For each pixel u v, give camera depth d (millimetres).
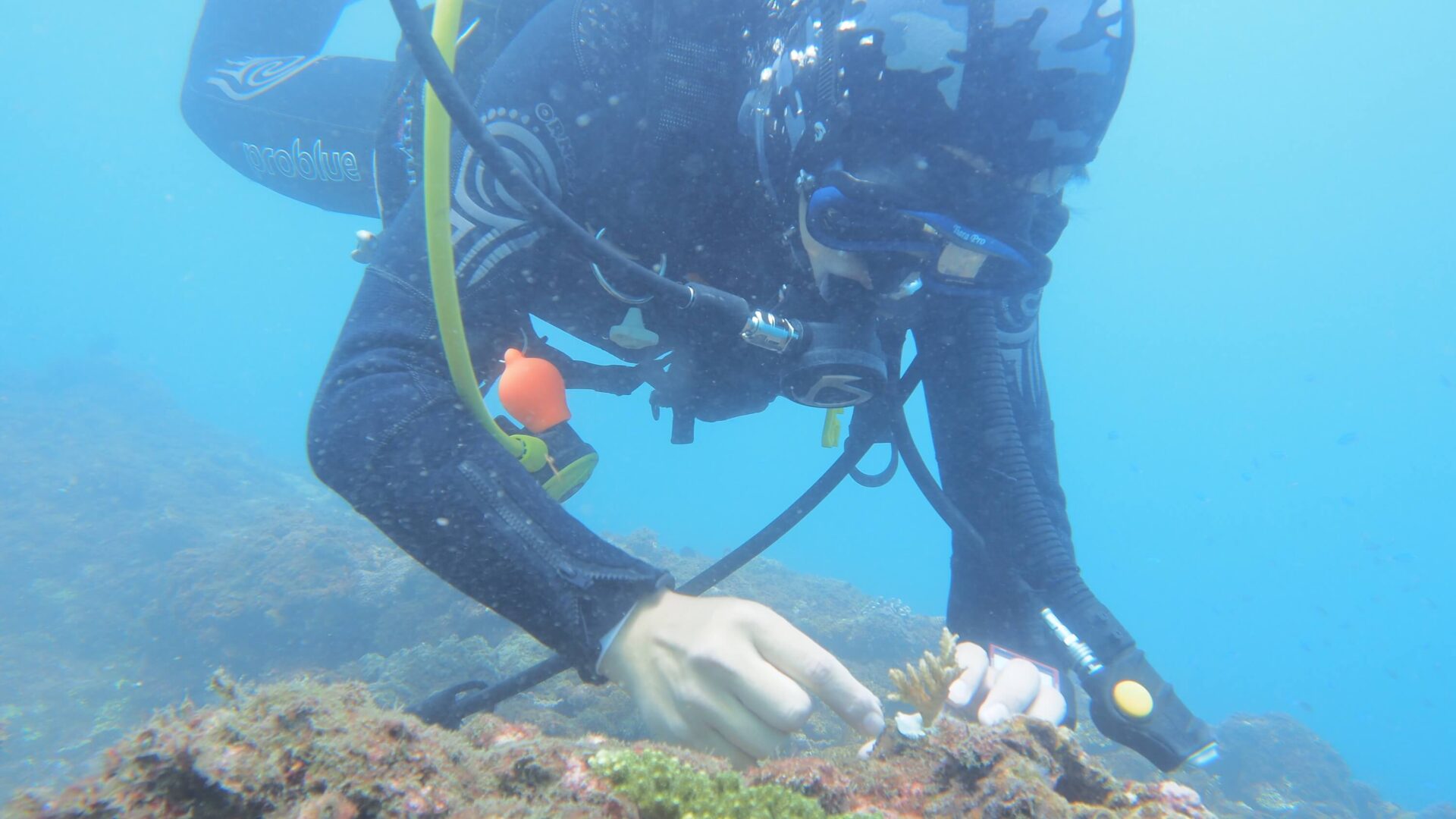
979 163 1799
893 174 1815
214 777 864
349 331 1756
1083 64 1755
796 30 1978
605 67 2148
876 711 1241
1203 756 2066
